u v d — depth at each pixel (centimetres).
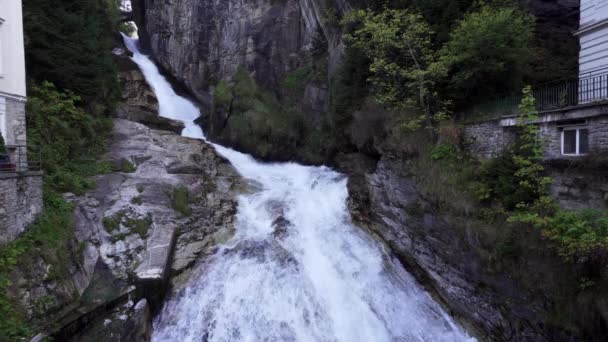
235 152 2617
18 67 1264
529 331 970
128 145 1920
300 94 2791
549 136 1062
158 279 1202
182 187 1664
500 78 1381
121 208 1398
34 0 1672
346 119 2155
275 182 2152
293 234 1554
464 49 1369
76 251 1176
